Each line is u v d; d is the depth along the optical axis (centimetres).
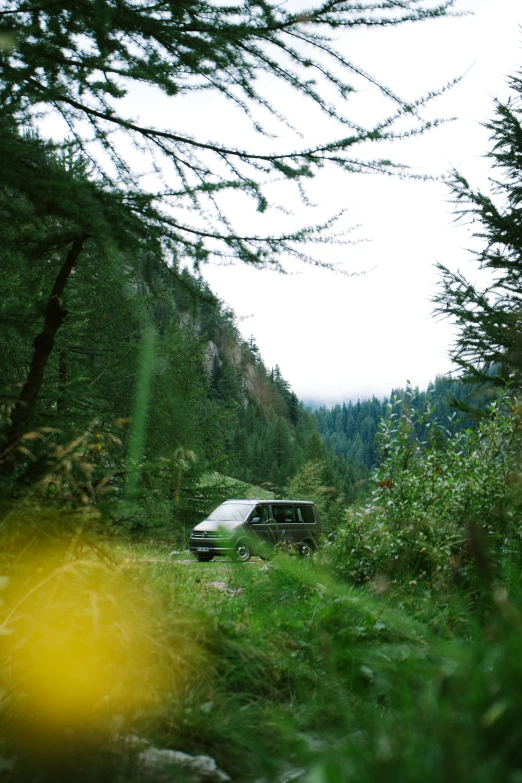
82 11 355
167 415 1748
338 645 350
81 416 392
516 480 525
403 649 335
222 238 384
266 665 328
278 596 496
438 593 450
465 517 514
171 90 400
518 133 1183
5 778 215
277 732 268
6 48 329
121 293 1630
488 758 167
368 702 282
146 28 378
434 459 629
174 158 427
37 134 362
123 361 1681
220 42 381
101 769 224
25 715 246
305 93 394
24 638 253
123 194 377
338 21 367
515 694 176
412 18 362
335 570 542
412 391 660
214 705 279
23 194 347
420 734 188
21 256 438
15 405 368
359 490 640
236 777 238
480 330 1045
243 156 411
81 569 303
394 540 532
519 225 1135
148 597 323
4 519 304
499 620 247
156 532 348
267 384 15200
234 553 548
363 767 175
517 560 430
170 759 238
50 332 390
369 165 397
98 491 348
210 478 1939
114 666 264
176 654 293
